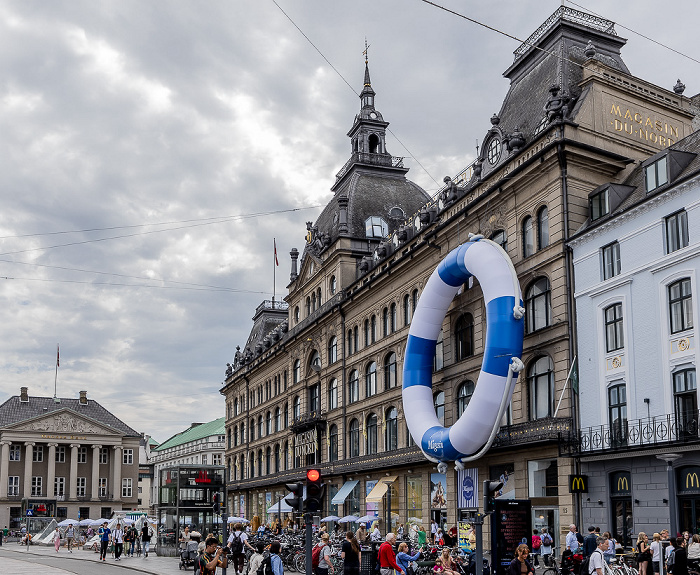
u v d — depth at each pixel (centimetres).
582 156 3494
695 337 2823
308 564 2119
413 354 3856
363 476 5322
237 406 8881
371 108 6744
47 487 11512
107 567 4303
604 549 2089
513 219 3812
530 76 4212
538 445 3444
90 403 12600
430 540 3766
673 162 3072
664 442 2798
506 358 3166
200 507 4984
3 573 3806
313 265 6606
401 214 6325
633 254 3133
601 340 3253
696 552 2356
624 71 4081
